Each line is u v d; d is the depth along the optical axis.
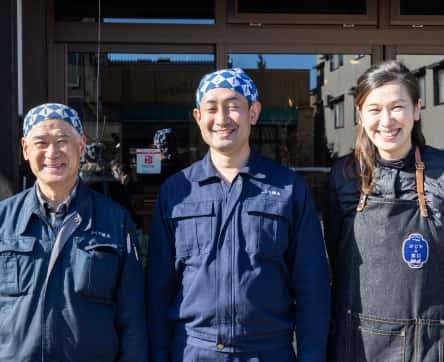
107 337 1.88
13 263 1.85
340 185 2.12
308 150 4.12
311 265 2.00
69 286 1.84
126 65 3.96
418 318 1.92
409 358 1.92
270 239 1.95
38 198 1.93
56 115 1.92
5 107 2.94
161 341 2.01
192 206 1.99
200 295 1.92
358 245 2.00
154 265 2.03
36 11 3.71
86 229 1.91
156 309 2.02
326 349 2.04
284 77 4.02
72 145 1.93
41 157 1.89
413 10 4.01
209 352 1.91
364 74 2.05
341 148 4.10
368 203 2.01
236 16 3.92
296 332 2.01
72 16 3.86
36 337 1.80
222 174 2.03
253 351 1.91
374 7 3.99
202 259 1.94
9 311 1.83
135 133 4.03
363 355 1.97
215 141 1.99
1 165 2.94
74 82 3.91
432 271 1.92
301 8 3.96
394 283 1.93
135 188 4.05
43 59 3.73
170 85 4.00
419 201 1.95
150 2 3.91
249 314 1.90
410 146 2.03
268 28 3.96
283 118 4.09
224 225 1.95
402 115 1.95
